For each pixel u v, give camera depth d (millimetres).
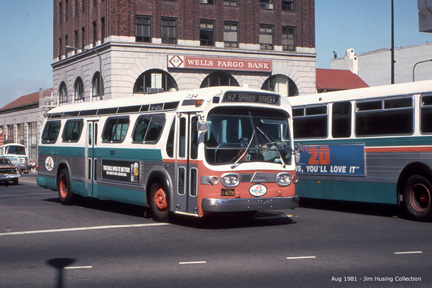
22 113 75875
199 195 12312
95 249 10125
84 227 13008
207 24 48125
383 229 12461
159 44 45938
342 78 66438
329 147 16016
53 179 19156
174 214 15133
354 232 12016
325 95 16281
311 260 8961
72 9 54406
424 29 21062
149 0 46062
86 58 50156
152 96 14797
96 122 16906
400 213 15750
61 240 11156
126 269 8430
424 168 13461
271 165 12820
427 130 13469
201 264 8734
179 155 13109
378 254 9438
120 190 15422
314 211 16391
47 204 19031
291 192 13078
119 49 45000
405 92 14016
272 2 50156
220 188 12195
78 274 8125
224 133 12477
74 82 53031
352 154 15320
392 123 14305
